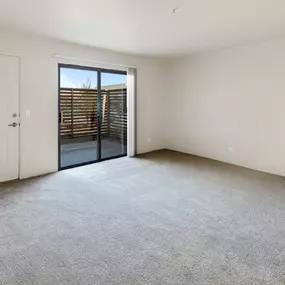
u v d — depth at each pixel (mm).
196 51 4957
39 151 4141
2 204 2984
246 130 4707
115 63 5043
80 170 4469
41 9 2801
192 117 5637
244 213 2824
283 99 4156
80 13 2928
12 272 1824
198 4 2680
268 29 3564
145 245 2178
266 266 1908
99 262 1944
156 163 4973
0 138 3707
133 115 5469
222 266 1904
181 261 1961
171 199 3205
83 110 4805
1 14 2957
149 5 2699
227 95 4930
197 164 4918
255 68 4449
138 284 1715
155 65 5922
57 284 1710
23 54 3783
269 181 3955
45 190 3469
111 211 2842
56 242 2211
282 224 2576
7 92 3697
